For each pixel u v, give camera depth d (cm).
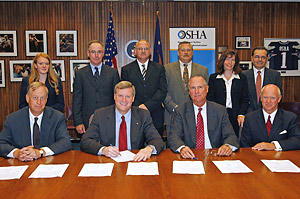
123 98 237
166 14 600
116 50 573
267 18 612
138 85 337
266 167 189
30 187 156
